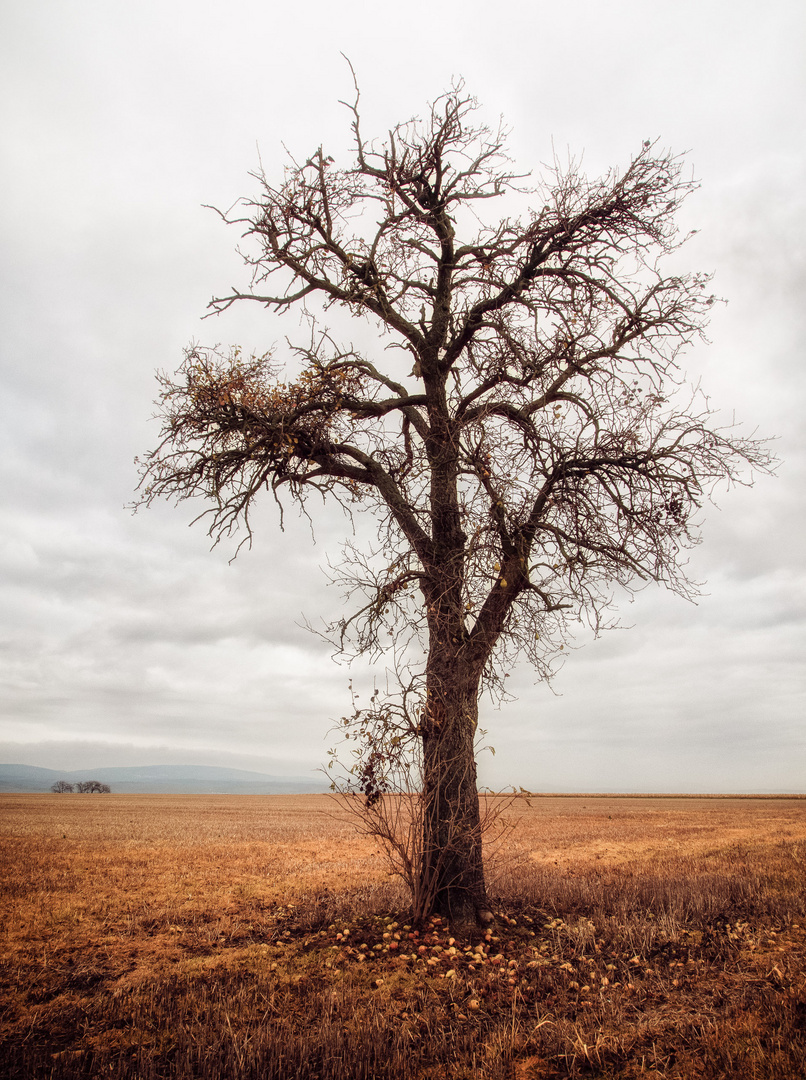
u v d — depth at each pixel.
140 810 45.34
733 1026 5.39
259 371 10.78
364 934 8.95
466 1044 5.53
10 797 67.19
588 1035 5.55
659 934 8.54
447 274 11.95
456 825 9.21
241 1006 6.44
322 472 11.45
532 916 9.84
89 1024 6.11
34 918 10.23
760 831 26.89
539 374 10.57
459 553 10.08
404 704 9.19
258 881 14.12
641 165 10.68
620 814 42.34
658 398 10.41
